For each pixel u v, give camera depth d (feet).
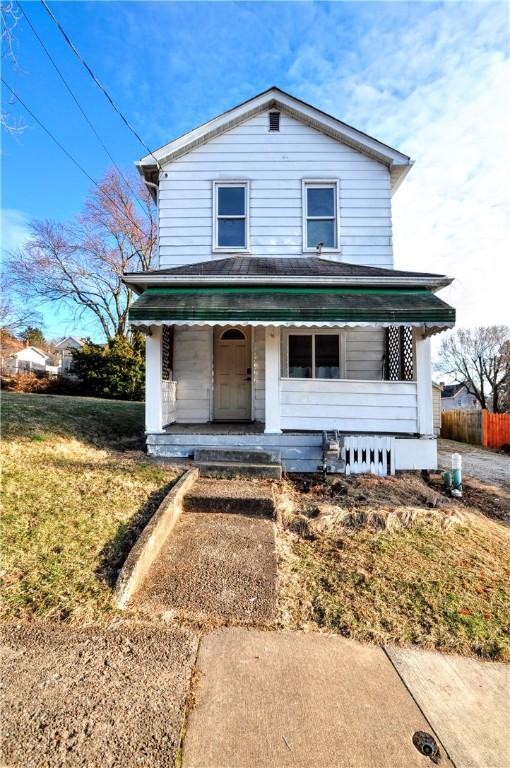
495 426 49.24
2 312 93.97
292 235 31.55
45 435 23.56
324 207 31.96
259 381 30.89
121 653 8.59
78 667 8.11
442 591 11.64
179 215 31.60
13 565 11.17
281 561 13.12
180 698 7.49
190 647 8.94
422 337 23.48
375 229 31.45
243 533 15.06
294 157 31.73
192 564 12.60
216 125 31.35
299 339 30.42
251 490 18.37
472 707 7.66
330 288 24.11
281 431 23.48
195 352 30.76
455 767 6.37
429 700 7.79
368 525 16.08
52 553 11.87
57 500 15.33
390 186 31.94
